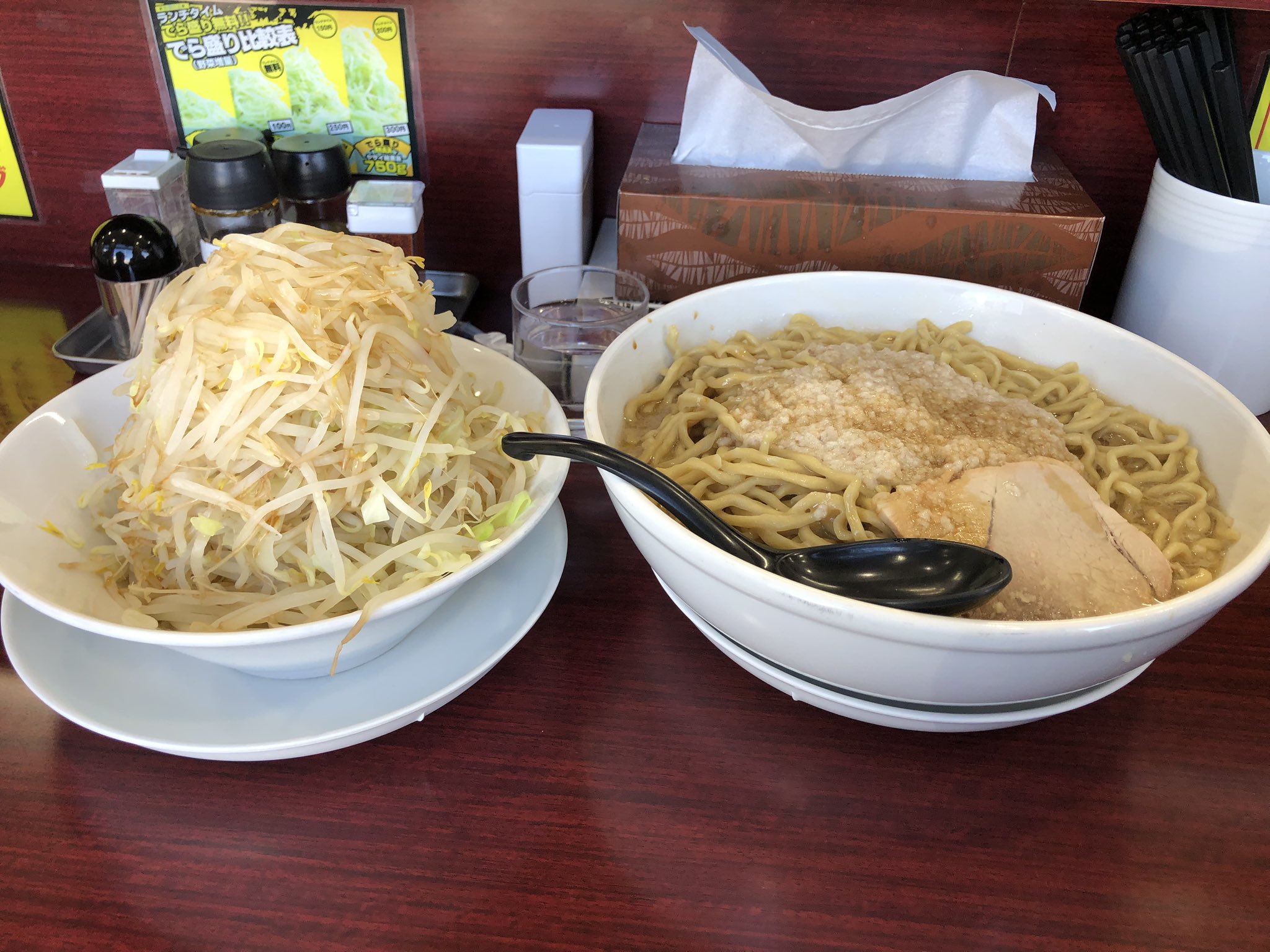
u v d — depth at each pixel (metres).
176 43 1.13
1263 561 0.59
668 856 0.60
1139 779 0.67
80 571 0.68
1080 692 0.66
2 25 1.12
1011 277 1.02
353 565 0.69
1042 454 0.78
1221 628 0.79
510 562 0.77
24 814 0.61
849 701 0.64
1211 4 0.89
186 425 0.67
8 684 0.70
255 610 0.66
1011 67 1.12
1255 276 0.93
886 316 0.97
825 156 1.06
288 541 0.68
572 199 1.09
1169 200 0.97
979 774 0.67
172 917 0.55
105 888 0.57
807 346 0.92
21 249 1.31
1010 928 0.57
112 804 0.62
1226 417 0.78
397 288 0.76
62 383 1.04
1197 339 0.99
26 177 1.24
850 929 0.57
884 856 0.61
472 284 1.28
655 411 0.89
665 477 0.69
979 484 0.71
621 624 0.79
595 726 0.69
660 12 1.11
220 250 0.73
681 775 0.66
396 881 0.58
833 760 0.68
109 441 0.78
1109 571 0.68
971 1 1.08
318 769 0.65
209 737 0.61
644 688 0.73
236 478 0.67
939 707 0.62
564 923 0.56
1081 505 0.72
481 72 1.16
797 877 0.59
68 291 1.25
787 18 1.11
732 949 0.55
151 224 1.04
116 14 1.11
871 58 1.13
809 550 0.67
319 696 0.65
